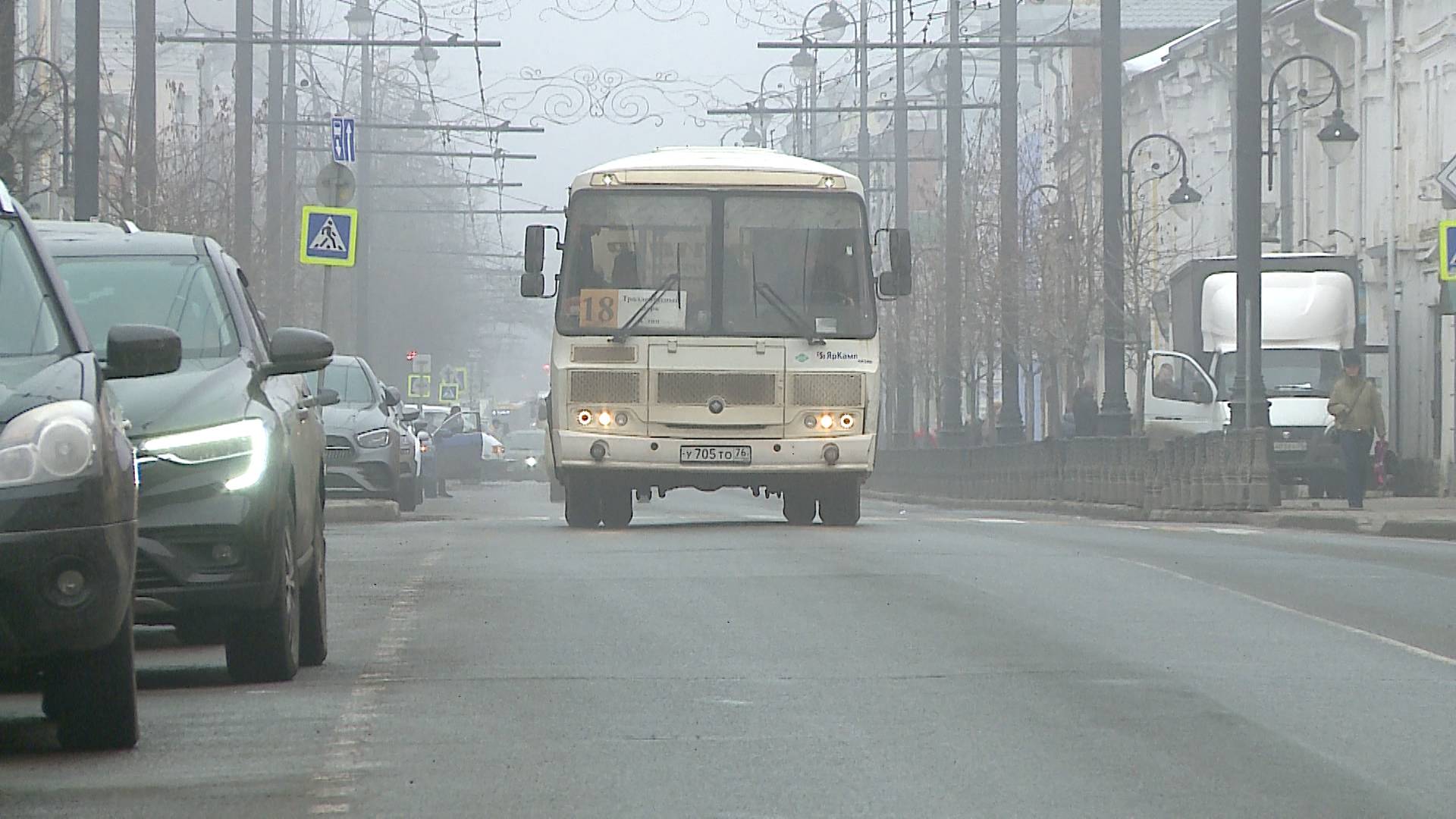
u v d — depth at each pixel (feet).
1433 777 94.02
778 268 278.67
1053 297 594.65
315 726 109.29
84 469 95.04
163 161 519.60
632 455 275.80
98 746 101.91
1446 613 160.15
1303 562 206.59
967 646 140.26
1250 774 94.89
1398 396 567.18
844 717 111.04
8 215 109.29
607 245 278.67
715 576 191.52
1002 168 548.31
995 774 95.04
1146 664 131.64
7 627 93.45
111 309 132.77
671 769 96.48
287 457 124.77
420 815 86.17
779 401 276.41
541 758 99.60
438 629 153.99
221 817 86.02
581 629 151.23
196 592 117.39
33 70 375.25
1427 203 556.51
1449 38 539.29
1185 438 376.07
